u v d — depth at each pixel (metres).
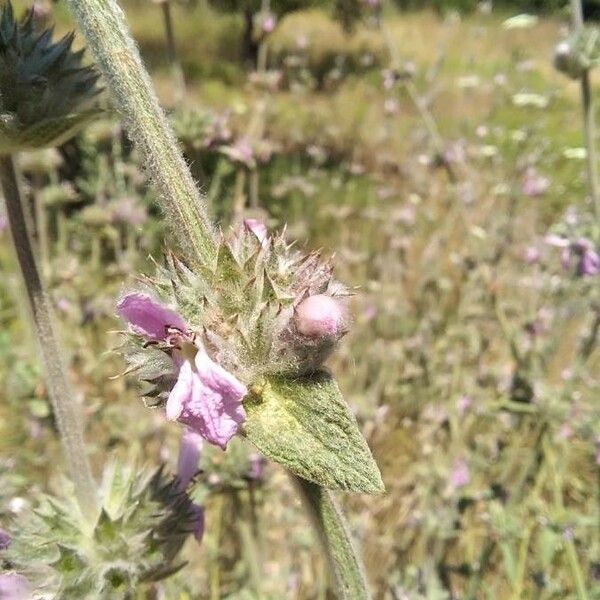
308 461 0.08
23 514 0.13
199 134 0.22
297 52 0.89
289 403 0.09
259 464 0.18
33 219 0.39
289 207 0.53
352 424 0.08
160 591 0.19
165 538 0.12
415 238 0.47
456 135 0.57
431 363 0.34
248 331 0.09
